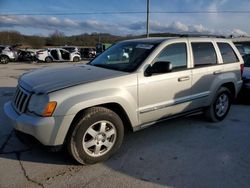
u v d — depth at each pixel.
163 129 5.21
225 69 5.65
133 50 4.60
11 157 3.94
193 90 4.98
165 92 4.47
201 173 3.64
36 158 3.93
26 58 27.09
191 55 4.98
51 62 27.62
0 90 9.03
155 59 4.35
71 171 3.61
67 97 3.46
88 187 3.27
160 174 3.59
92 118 3.64
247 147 4.51
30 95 3.59
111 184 3.34
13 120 3.65
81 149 3.62
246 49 12.96
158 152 4.23
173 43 4.70
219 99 5.64
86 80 3.75
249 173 3.67
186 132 5.10
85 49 37.31
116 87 3.85
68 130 3.54
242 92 7.23
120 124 3.93
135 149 4.31
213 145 4.55
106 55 5.03
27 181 3.35
